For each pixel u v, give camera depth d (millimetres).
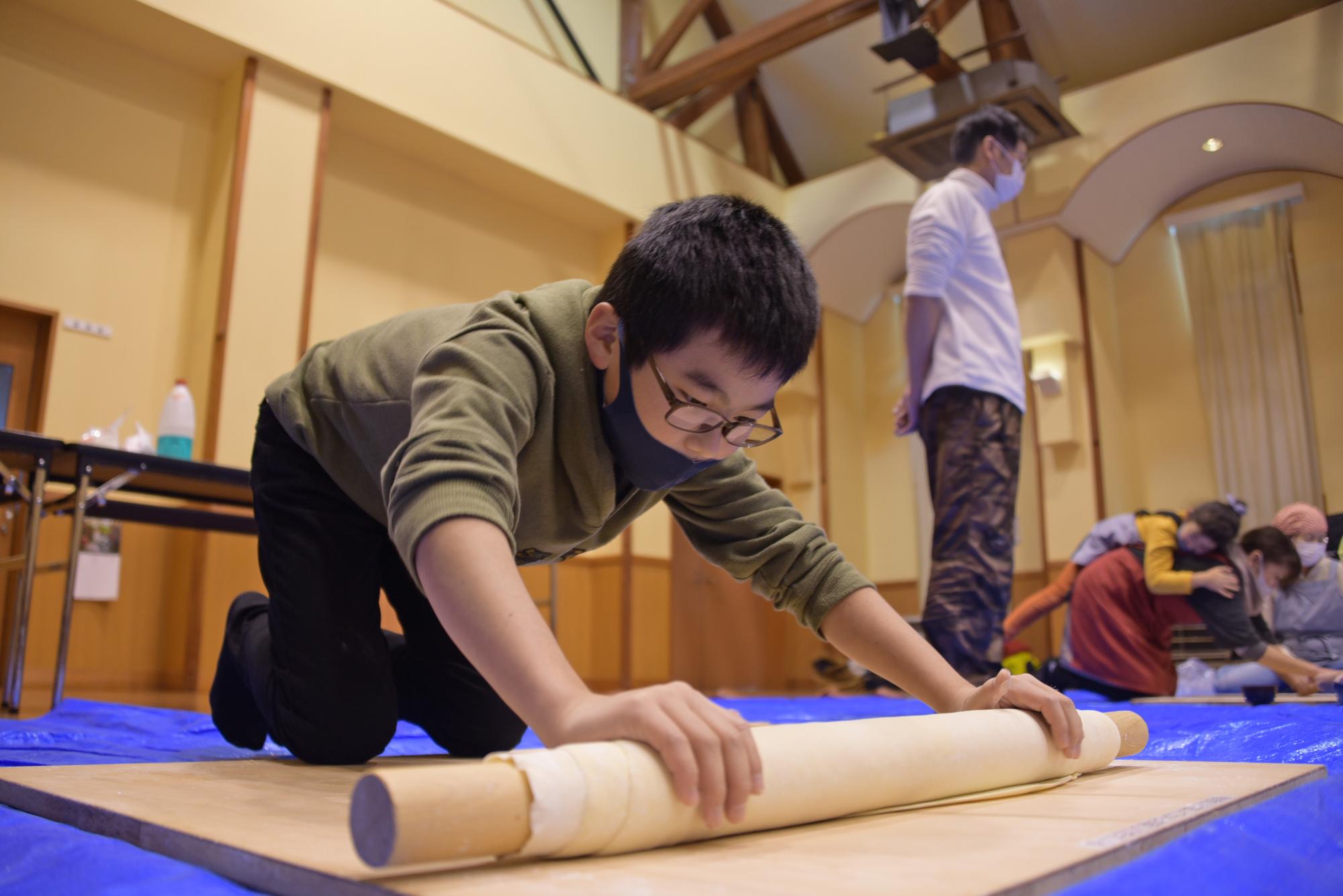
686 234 797
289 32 4785
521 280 6066
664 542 6484
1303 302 6227
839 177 7238
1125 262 6922
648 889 473
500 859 542
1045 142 6074
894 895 459
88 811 754
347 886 499
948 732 772
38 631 4066
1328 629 2762
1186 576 2945
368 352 1087
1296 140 5926
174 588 4422
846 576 1085
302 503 1160
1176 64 5973
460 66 5461
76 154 4367
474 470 703
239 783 901
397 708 1199
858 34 7062
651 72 6711
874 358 7863
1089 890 509
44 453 2559
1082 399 6430
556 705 611
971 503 2393
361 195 5336
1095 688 3193
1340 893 556
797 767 635
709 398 791
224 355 4449
